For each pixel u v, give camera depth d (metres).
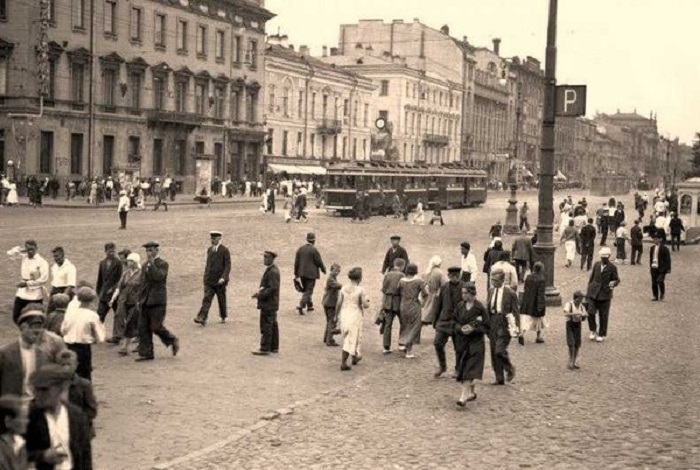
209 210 57.25
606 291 18.47
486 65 140.12
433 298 17.89
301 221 50.72
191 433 10.99
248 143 82.06
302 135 91.12
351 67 110.25
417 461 10.12
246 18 81.19
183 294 22.95
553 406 12.90
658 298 25.53
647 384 14.45
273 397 12.99
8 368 7.89
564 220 43.00
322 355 16.34
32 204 53.00
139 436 10.78
